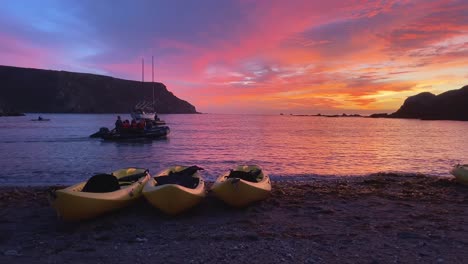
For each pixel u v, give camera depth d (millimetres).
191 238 6953
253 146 33781
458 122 121250
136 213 8906
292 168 19828
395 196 10953
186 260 5766
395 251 6148
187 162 22016
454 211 9109
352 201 10312
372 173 17797
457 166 13797
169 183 9383
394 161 23391
